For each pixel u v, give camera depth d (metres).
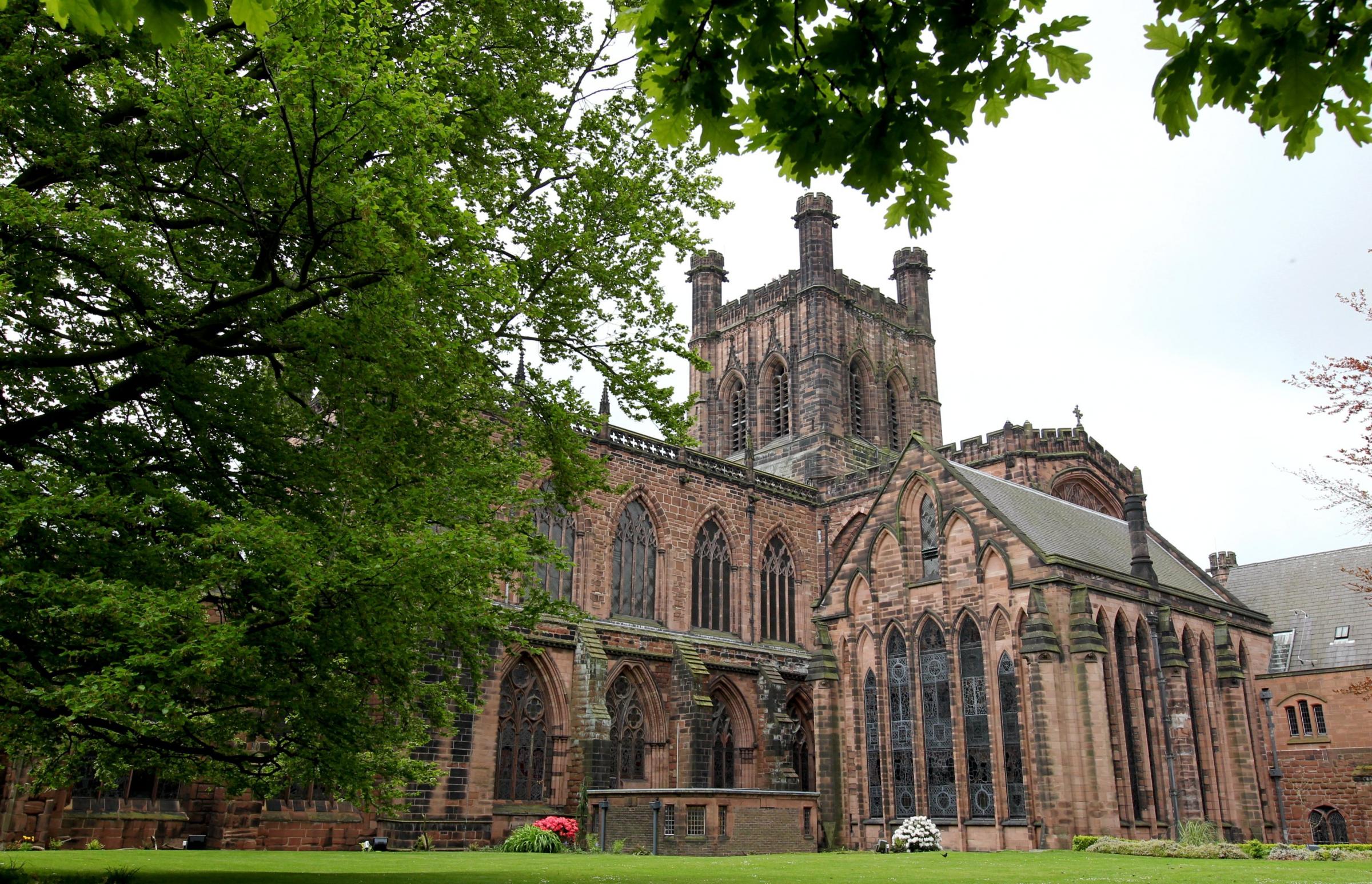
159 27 8.17
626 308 31.00
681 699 64.19
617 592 69.06
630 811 48.25
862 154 9.59
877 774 58.09
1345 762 63.47
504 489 27.81
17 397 22.38
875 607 60.19
